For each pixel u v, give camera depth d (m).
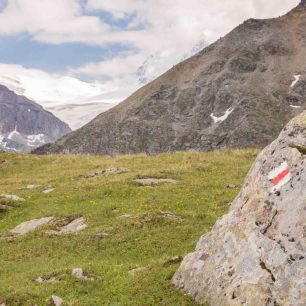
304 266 15.78
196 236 27.77
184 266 19.83
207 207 33.75
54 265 25.19
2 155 64.81
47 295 20.09
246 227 18.56
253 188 19.42
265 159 19.56
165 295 19.00
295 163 18.03
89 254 27.17
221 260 18.52
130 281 20.75
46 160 61.97
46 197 41.34
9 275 24.50
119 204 35.72
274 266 16.59
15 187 48.06
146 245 27.22
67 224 33.47
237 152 54.94
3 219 37.06
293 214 17.09
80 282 21.36
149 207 34.12
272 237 17.41
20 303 19.66
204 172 44.75
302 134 18.72
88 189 41.53
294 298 15.38
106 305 18.83
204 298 17.97
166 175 43.50
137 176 43.34
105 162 56.16
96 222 32.44
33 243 30.14
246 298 16.50
